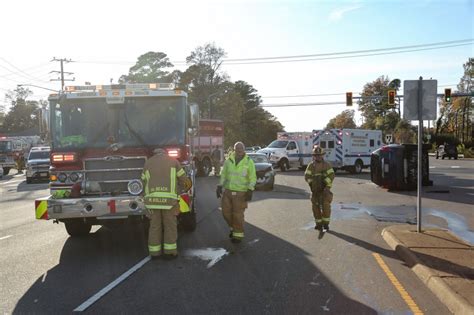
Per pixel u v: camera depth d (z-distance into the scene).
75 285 6.52
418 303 5.69
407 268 7.28
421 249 7.97
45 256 8.32
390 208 14.07
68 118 8.84
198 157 26.77
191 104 9.16
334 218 12.24
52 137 8.82
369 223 11.47
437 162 47.03
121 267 7.47
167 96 8.91
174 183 7.85
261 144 121.31
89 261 7.91
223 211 9.27
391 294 6.03
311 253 8.30
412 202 15.47
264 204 15.08
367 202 15.52
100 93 8.82
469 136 85.62
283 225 11.20
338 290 6.19
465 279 6.17
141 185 8.34
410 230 9.86
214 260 7.84
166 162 7.85
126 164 8.59
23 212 14.83
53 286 6.48
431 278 6.29
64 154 8.52
